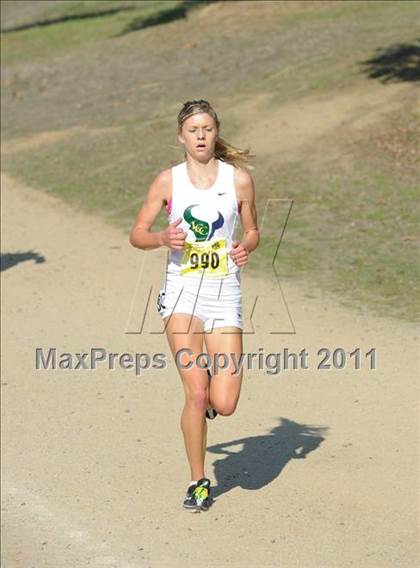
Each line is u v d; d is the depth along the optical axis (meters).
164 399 24.28
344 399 22.73
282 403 22.84
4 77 73.50
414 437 20.47
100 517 18.81
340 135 46.34
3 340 29.17
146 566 16.73
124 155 50.03
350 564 15.99
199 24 76.88
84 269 35.62
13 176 49.88
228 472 19.53
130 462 21.03
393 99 49.44
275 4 76.81
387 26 63.81
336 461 19.69
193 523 17.84
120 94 62.38
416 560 15.98
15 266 36.53
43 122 59.31
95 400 24.48
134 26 82.19
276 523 17.52
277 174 42.97
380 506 17.81
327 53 60.38
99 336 28.97
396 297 29.34
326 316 28.41
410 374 23.78
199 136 16.12
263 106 52.81
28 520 19.16
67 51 78.88
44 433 22.91
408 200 37.91
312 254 33.94
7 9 104.31
